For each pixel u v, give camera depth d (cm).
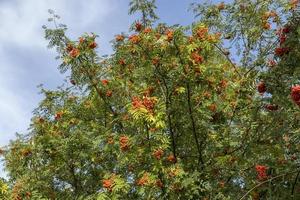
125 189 995
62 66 1163
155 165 972
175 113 1059
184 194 988
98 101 1216
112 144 1096
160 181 974
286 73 896
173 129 1083
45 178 1240
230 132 1077
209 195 1007
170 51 997
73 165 1228
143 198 1011
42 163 1243
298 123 928
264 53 1059
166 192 968
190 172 1055
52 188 1255
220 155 1072
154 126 960
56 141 1199
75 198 1187
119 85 1188
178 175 966
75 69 1175
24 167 1252
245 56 1283
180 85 1023
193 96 1055
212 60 1155
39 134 1255
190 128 1074
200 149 1065
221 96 1095
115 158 1212
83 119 1304
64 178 1270
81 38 1160
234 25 1305
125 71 1202
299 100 708
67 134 1271
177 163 1005
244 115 1070
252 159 1017
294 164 914
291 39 898
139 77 1068
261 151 1011
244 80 1070
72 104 1330
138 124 949
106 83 1189
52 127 1284
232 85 1074
